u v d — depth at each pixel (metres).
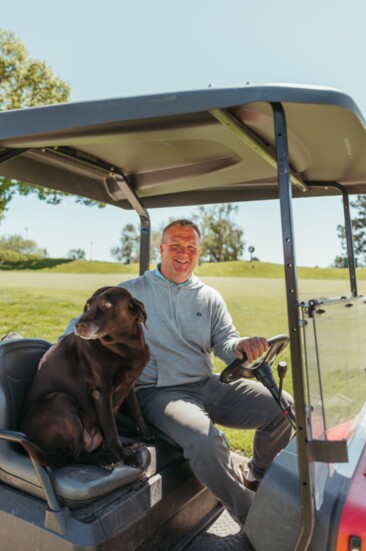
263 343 2.18
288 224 1.44
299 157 2.10
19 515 1.70
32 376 2.22
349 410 1.85
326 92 1.36
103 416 2.06
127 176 2.76
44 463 1.77
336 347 1.75
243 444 3.66
